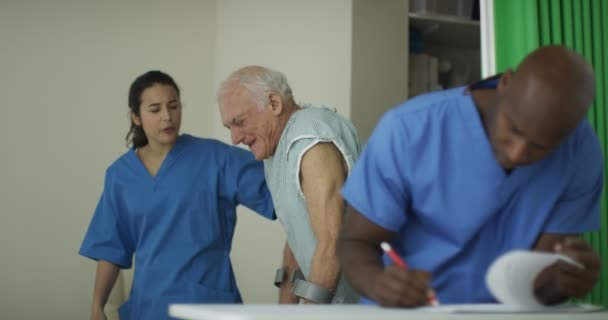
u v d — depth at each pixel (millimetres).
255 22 3574
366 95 3037
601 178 1376
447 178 1269
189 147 2492
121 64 3695
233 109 2006
